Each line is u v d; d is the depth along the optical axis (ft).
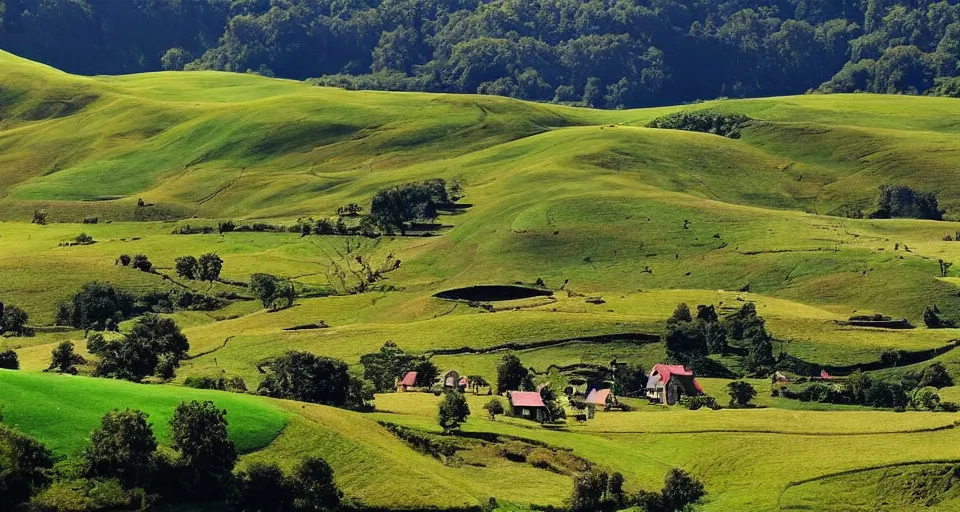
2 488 434.71
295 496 476.95
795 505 538.06
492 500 514.27
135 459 466.29
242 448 511.81
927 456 572.92
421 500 495.82
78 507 444.55
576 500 526.16
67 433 481.05
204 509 463.42
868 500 544.21
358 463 520.42
